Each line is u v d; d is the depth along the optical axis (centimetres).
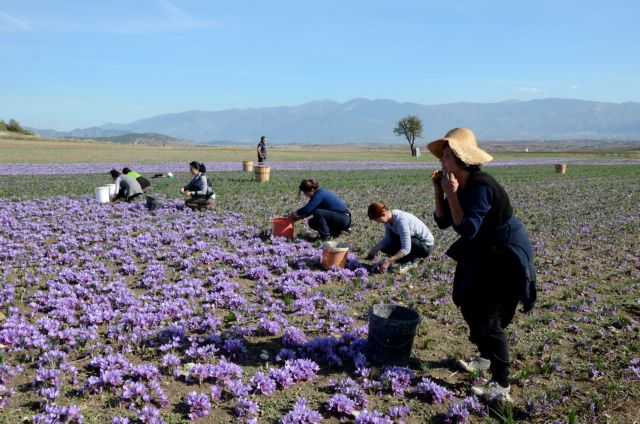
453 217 489
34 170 3462
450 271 1018
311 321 750
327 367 605
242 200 1981
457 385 574
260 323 697
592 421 501
